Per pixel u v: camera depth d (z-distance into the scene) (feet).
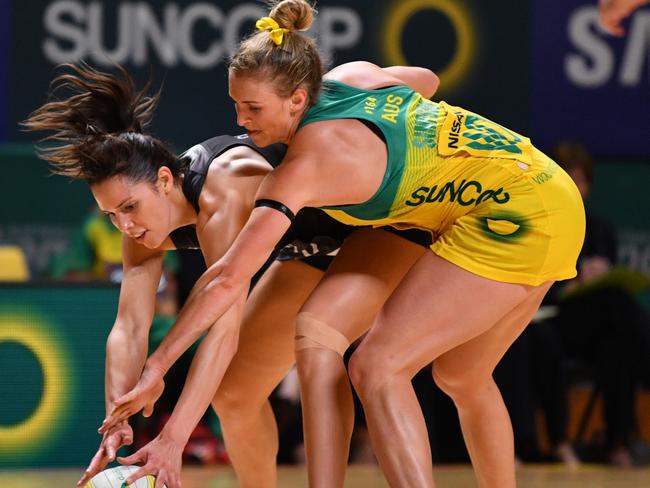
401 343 27.12
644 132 73.77
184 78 70.54
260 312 32.55
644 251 73.82
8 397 50.55
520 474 54.34
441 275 27.68
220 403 32.96
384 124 27.71
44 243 71.61
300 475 53.57
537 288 29.19
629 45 73.51
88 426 51.03
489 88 72.23
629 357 60.08
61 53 70.13
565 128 73.10
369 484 49.01
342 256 30.78
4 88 69.97
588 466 59.52
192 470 57.11
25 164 71.26
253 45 27.25
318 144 26.99
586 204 73.61
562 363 60.80
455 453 61.36
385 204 28.04
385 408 26.55
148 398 26.96
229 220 29.01
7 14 69.72
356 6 70.69
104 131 29.50
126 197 28.58
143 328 30.32
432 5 71.41
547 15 72.74
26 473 50.16
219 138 31.04
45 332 50.85
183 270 68.28
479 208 28.12
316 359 28.43
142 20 70.23
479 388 30.86
